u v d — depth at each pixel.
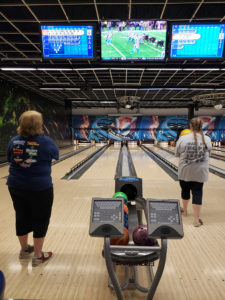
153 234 1.11
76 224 2.75
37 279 1.71
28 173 1.65
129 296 1.53
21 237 1.89
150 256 1.27
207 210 3.22
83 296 1.54
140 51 3.35
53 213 3.12
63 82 9.17
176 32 3.21
